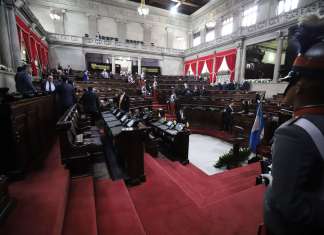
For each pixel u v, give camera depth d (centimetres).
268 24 1311
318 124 58
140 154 284
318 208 54
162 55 2233
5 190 156
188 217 207
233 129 744
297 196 57
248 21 1588
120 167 321
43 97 335
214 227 189
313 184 58
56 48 1714
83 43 1802
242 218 198
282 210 61
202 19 2122
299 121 63
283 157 61
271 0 1378
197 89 1290
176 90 1238
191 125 910
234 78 1630
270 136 553
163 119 564
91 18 1875
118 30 2020
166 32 2259
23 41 1044
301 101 69
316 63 61
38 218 149
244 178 336
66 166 246
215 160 559
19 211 156
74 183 239
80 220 173
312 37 65
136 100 948
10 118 196
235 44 1600
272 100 1066
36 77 1106
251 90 1432
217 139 758
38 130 290
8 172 203
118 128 376
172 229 190
